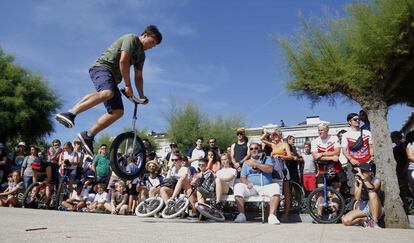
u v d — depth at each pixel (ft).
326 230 16.69
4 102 83.15
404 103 29.53
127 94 16.56
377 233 15.67
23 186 33.63
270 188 22.94
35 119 87.92
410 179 22.12
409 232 16.65
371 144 24.06
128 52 16.02
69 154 34.63
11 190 32.89
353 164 23.30
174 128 111.86
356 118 24.27
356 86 23.21
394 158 23.24
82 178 35.01
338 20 24.80
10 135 86.22
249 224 20.62
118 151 17.07
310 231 15.78
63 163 32.94
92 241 9.32
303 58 25.05
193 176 27.37
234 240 11.00
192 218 25.45
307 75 25.27
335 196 23.38
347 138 24.23
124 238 10.28
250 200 23.47
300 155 28.35
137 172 17.16
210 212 23.52
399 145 25.68
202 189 24.91
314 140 26.30
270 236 12.85
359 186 21.67
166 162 36.01
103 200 31.45
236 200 23.57
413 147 22.21
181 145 111.65
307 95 26.86
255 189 23.40
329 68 23.73
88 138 16.15
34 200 31.68
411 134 22.59
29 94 87.66
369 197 20.61
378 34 21.42
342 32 24.39
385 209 21.95
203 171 26.76
